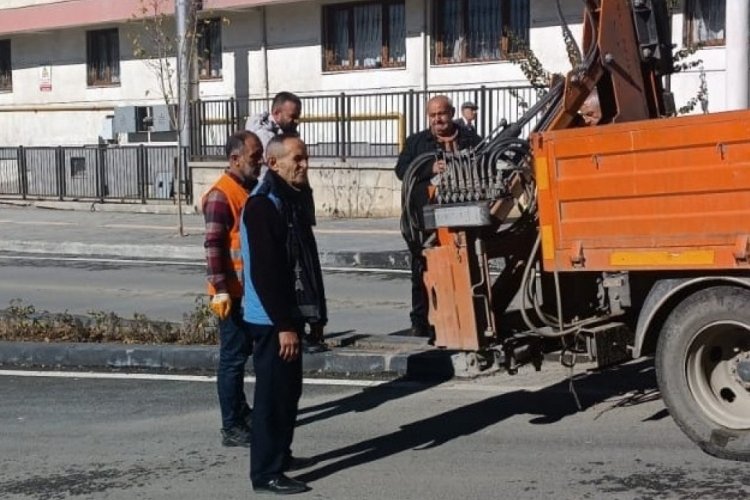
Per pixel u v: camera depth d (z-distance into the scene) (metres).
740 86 14.40
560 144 7.30
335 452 7.69
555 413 8.45
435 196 7.99
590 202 7.23
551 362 9.87
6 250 22.02
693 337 7.08
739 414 7.12
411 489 6.84
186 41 26.14
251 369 10.22
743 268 6.64
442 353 9.83
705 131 6.67
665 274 7.14
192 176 27.59
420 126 24.44
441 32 26.42
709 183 6.69
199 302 13.34
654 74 8.43
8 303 14.88
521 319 7.95
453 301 7.85
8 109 36.34
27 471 7.47
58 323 11.48
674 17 22.08
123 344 10.84
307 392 9.38
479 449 7.62
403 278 16.36
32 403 9.30
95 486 7.12
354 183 24.73
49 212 29.17
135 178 29.36
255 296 6.71
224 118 27.16
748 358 7.04
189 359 10.38
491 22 25.48
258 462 6.82
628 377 9.37
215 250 7.64
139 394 9.50
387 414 8.62
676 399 7.23
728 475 6.86
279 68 29.44
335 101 25.56
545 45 24.38
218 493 6.91
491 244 7.90
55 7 33.28
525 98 23.00
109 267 18.94
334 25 28.47
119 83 33.44
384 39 27.52
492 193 7.59
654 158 6.91
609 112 8.16
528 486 6.81
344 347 10.39
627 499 6.51
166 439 8.16
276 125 9.38
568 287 7.80
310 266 6.81
